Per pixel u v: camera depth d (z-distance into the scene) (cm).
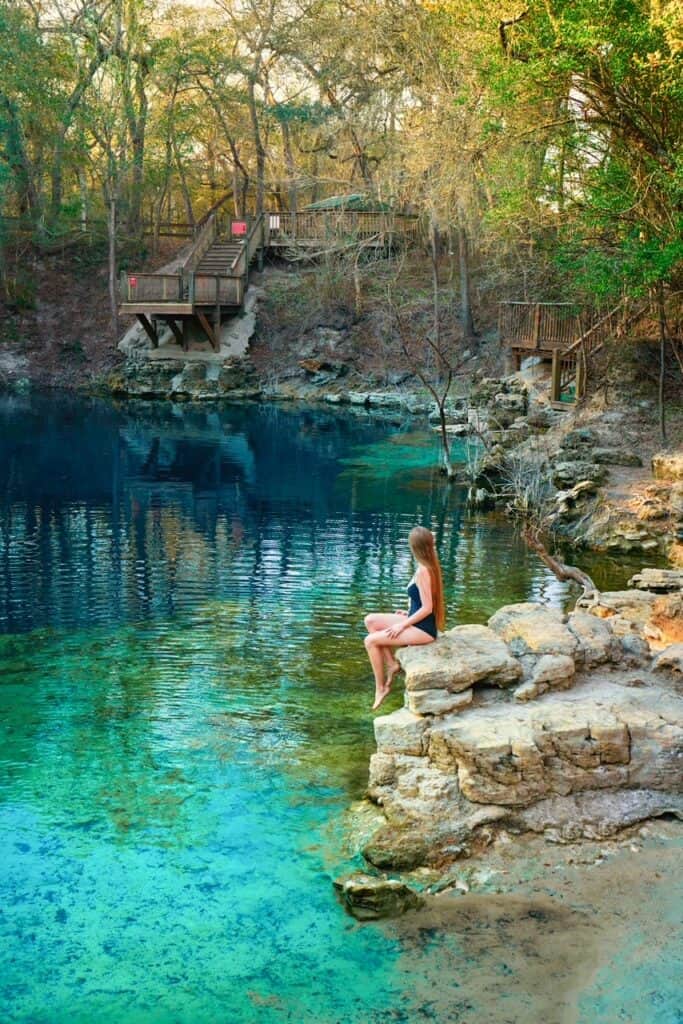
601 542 1628
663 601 1041
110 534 1703
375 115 3791
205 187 5384
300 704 975
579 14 1680
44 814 751
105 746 874
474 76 2377
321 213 4088
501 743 714
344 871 671
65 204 4647
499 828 704
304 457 2509
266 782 805
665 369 2277
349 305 3994
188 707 966
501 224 2381
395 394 3538
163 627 1219
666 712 757
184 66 4141
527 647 832
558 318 2675
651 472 1919
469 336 3644
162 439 2769
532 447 2159
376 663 830
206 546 1631
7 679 1039
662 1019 517
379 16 3438
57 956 583
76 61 4012
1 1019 530
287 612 1284
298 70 4244
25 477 2198
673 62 1648
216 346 3822
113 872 671
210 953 584
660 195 1916
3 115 3869
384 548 1625
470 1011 528
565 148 2175
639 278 1972
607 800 719
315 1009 534
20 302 4134
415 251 4097
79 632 1198
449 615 1257
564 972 557
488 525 1794
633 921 603
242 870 673
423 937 593
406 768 751
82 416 3206
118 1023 527
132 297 3631
